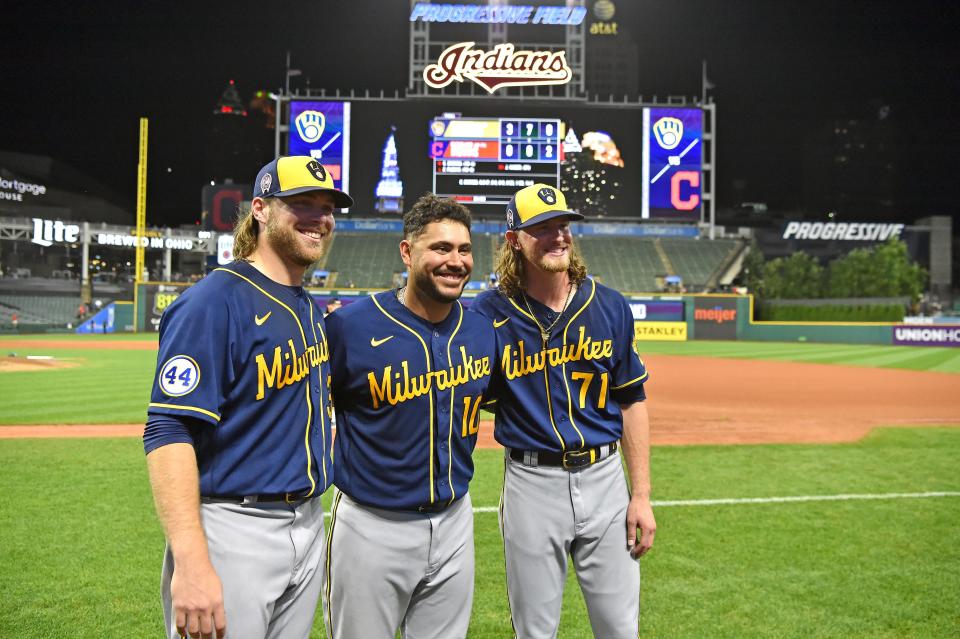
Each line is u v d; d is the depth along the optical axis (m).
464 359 2.38
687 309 39.16
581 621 3.49
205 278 1.99
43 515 4.90
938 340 32.31
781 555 4.25
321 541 2.17
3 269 56.41
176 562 1.76
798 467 6.80
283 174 2.04
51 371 16.19
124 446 7.44
